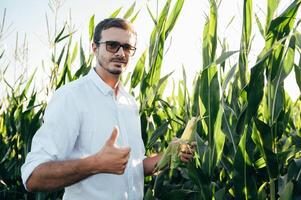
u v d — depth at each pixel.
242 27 2.07
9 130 4.01
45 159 1.87
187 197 2.45
